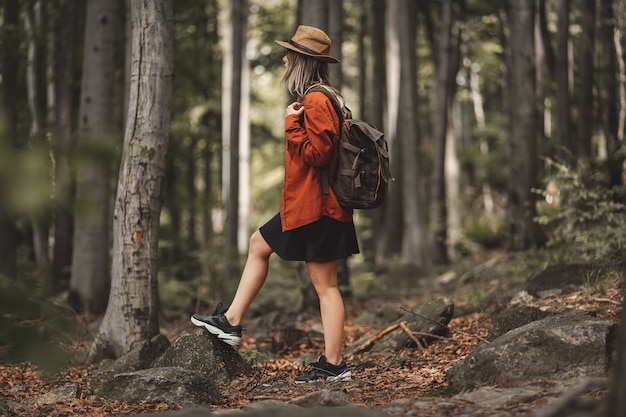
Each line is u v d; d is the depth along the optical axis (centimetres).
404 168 1620
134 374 398
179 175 1866
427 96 2725
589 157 1064
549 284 626
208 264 1303
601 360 361
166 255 1597
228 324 443
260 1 2272
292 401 355
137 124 548
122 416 337
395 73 1955
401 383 411
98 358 542
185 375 396
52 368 161
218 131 1988
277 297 1172
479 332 560
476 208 2927
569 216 733
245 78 1922
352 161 398
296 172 404
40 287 173
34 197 121
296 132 398
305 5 928
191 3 1388
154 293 555
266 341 660
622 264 599
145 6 547
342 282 1024
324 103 396
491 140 3188
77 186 131
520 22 1192
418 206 1605
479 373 377
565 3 1191
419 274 1474
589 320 386
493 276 1095
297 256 416
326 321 425
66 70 1038
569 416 245
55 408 382
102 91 938
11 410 378
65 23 1045
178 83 1572
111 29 947
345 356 539
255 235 432
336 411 304
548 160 691
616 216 649
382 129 2023
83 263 941
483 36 1894
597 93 1265
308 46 415
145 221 550
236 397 403
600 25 1277
